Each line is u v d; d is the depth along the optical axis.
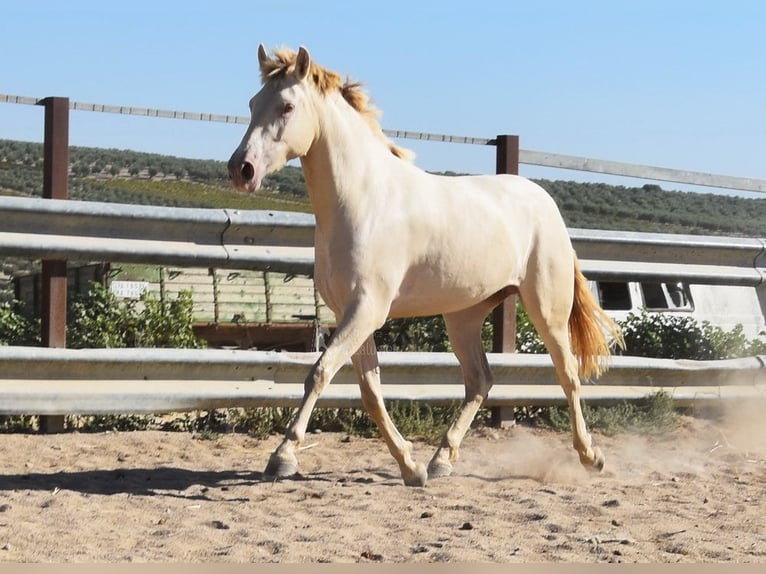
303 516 5.27
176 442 7.49
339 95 6.06
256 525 5.04
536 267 6.82
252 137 5.70
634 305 13.63
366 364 6.15
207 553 4.43
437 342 9.43
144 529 4.89
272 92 5.80
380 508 5.52
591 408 8.95
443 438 6.75
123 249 7.25
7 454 6.86
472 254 6.33
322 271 6.03
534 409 9.06
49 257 7.12
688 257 9.40
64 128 7.45
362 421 8.23
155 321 8.60
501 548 4.63
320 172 5.93
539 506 5.66
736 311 14.66
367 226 5.91
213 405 7.48
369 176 5.99
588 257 8.97
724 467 7.25
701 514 5.55
